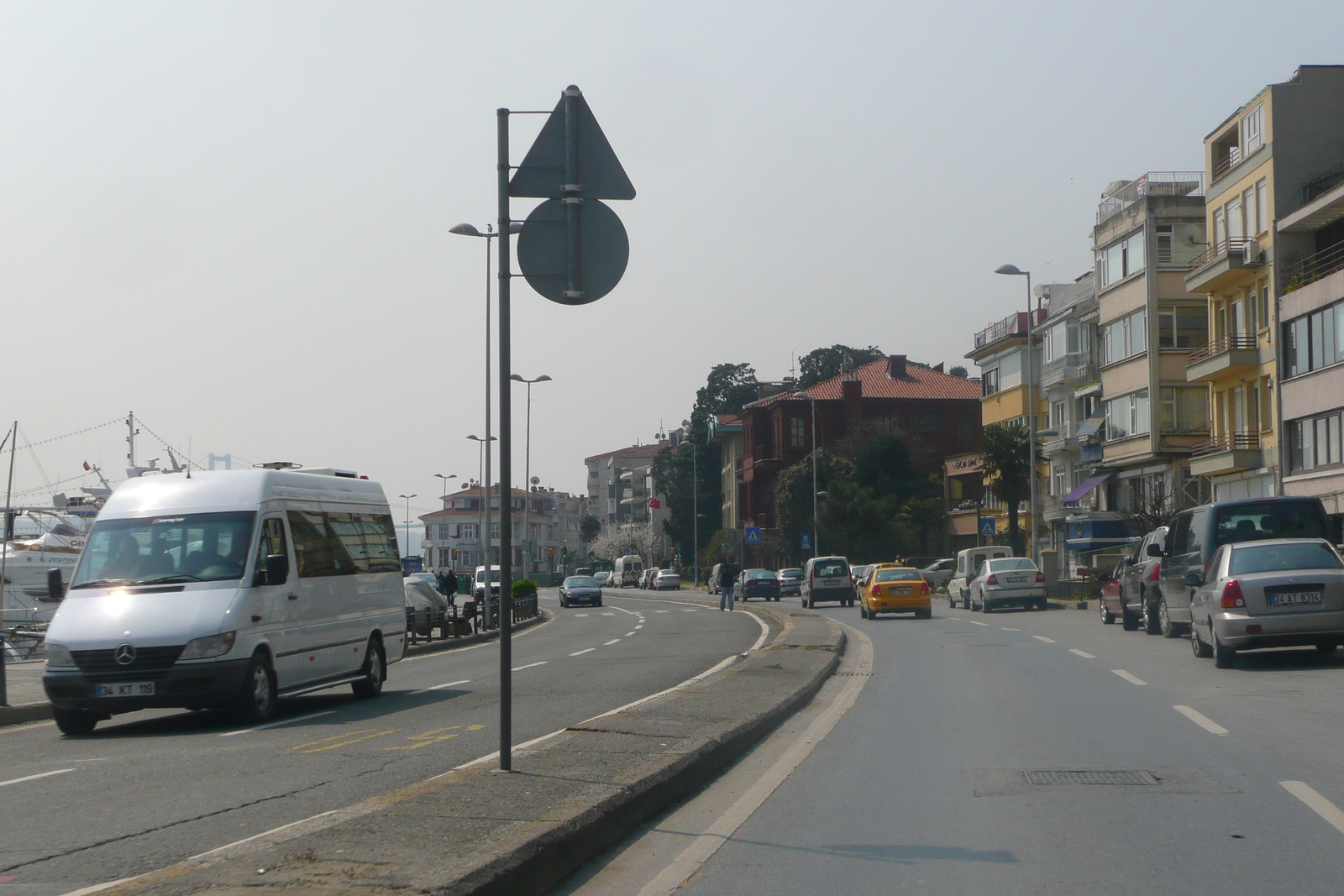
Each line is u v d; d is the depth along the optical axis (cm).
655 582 9862
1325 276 4069
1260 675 1627
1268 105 4478
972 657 2144
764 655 2047
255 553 1490
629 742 988
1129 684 1577
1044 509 6912
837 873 650
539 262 824
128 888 541
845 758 1045
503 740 838
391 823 665
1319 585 1712
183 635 1384
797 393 8488
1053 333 6725
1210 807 795
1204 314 5344
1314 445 4156
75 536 4847
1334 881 613
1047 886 616
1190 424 5312
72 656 1378
